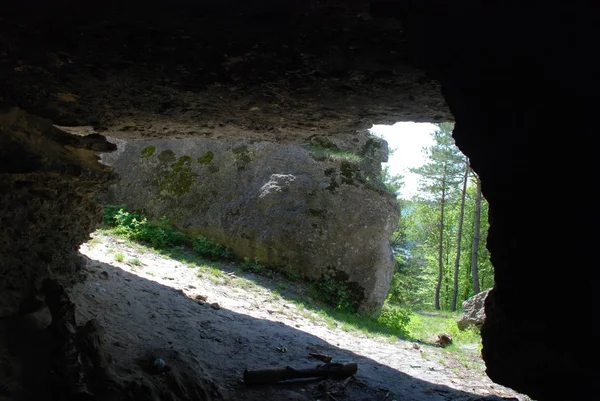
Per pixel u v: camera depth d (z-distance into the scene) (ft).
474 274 81.97
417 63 11.60
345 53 12.46
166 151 46.91
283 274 42.24
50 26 11.40
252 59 13.07
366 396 22.56
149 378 18.56
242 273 40.34
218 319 28.60
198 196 44.91
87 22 11.13
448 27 9.72
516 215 10.25
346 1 10.00
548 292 9.74
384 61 12.74
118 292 26.81
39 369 16.10
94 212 22.72
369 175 46.29
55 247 20.17
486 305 12.05
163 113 18.83
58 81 15.20
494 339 11.46
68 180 19.19
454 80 10.59
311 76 14.07
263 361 24.35
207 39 11.96
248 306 33.19
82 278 23.71
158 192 45.47
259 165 45.14
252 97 16.38
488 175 10.61
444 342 37.76
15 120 16.85
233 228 42.83
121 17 10.90
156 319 25.41
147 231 42.47
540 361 10.35
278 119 19.43
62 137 19.27
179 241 43.52
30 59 13.38
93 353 17.20
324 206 43.09
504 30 9.10
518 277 10.41
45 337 17.21
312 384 22.82
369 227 42.83
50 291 17.95
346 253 42.37
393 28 11.09
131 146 48.06
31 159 16.62
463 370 29.86
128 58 13.24
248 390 21.18
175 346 22.70
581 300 9.09
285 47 12.25
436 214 123.13
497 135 10.21
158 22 11.09
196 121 20.15
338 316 37.73
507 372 11.23
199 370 20.94
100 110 18.57
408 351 32.53
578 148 8.80
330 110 17.75
